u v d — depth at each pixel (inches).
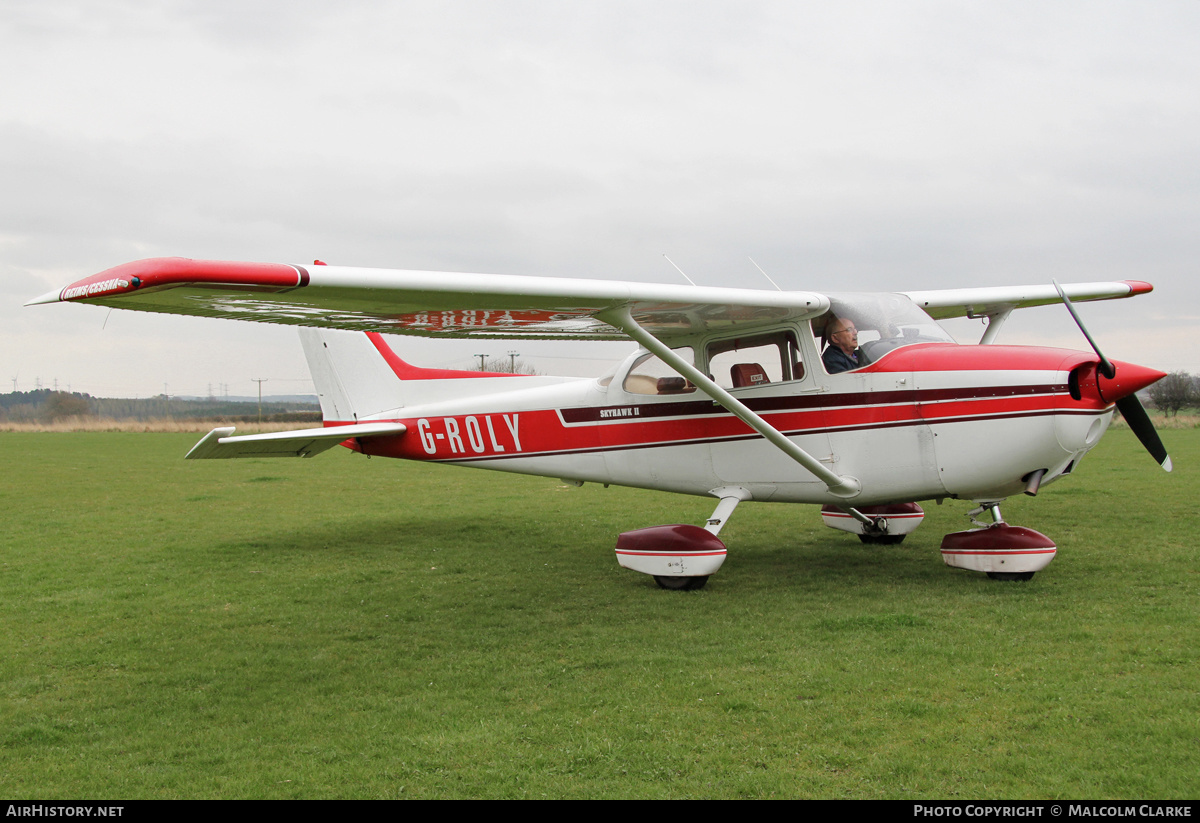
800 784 107.2
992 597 203.8
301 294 158.7
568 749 119.9
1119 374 196.7
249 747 125.0
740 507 403.2
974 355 213.9
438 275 168.1
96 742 128.8
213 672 163.9
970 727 122.9
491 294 175.0
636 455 266.5
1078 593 204.4
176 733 131.6
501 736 125.3
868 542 298.4
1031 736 119.0
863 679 144.5
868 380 223.0
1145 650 155.6
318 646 181.3
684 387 254.5
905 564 254.4
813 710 131.5
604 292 189.5
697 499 441.4
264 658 172.4
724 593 222.1
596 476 276.8
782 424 234.5
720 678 148.6
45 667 168.6
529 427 289.7
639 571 234.2
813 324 231.8
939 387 214.7
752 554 279.9
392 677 157.9
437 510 410.9
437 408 310.2
